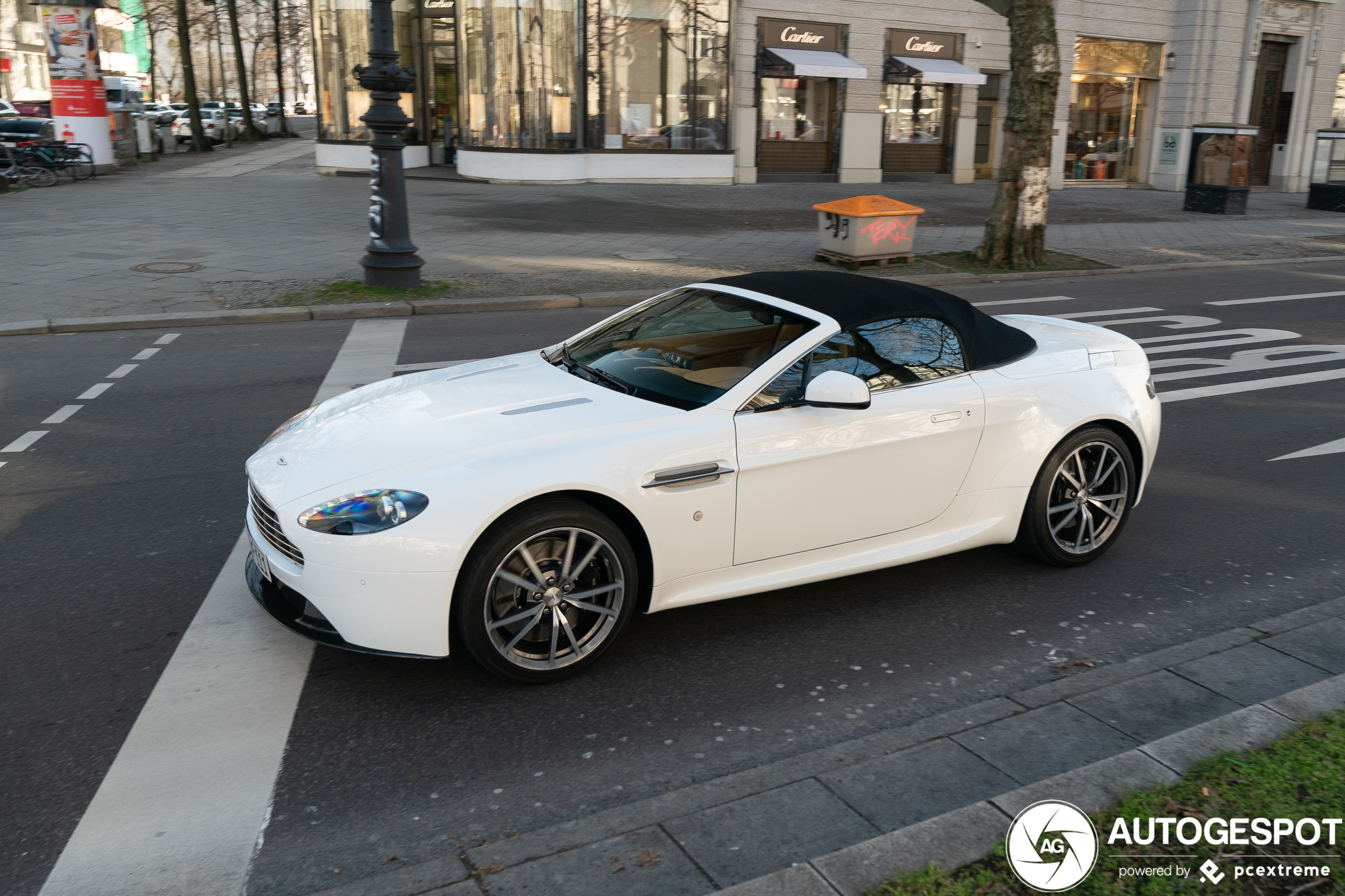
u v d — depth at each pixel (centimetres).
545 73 2400
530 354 487
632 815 282
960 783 297
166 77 6494
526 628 353
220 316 1044
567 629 362
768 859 262
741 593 397
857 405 375
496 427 371
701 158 2591
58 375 820
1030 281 1472
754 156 2641
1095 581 468
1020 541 473
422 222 1786
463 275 1312
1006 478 448
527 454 350
